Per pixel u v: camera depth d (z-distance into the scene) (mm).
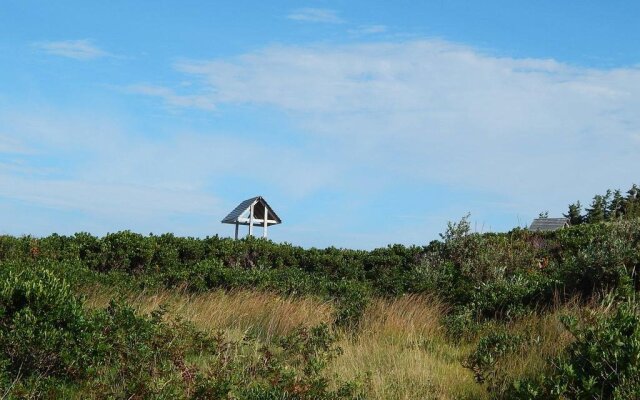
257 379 7902
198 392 6652
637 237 13750
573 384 6711
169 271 15172
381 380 7988
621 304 9570
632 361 6691
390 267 18938
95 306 10828
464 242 17406
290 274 15922
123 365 7625
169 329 8680
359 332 11328
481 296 13141
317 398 7000
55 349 7629
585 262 11969
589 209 48594
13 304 7875
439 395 7801
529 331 9953
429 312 12758
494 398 7691
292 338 9703
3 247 15117
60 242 16797
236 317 11984
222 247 18844
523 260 17047
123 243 17094
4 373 7051
